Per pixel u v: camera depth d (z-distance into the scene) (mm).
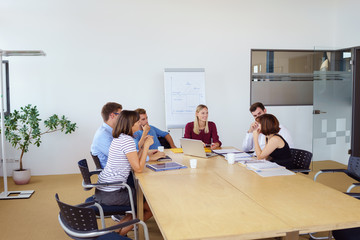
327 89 5922
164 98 5973
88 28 5664
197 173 2816
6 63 5496
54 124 5238
